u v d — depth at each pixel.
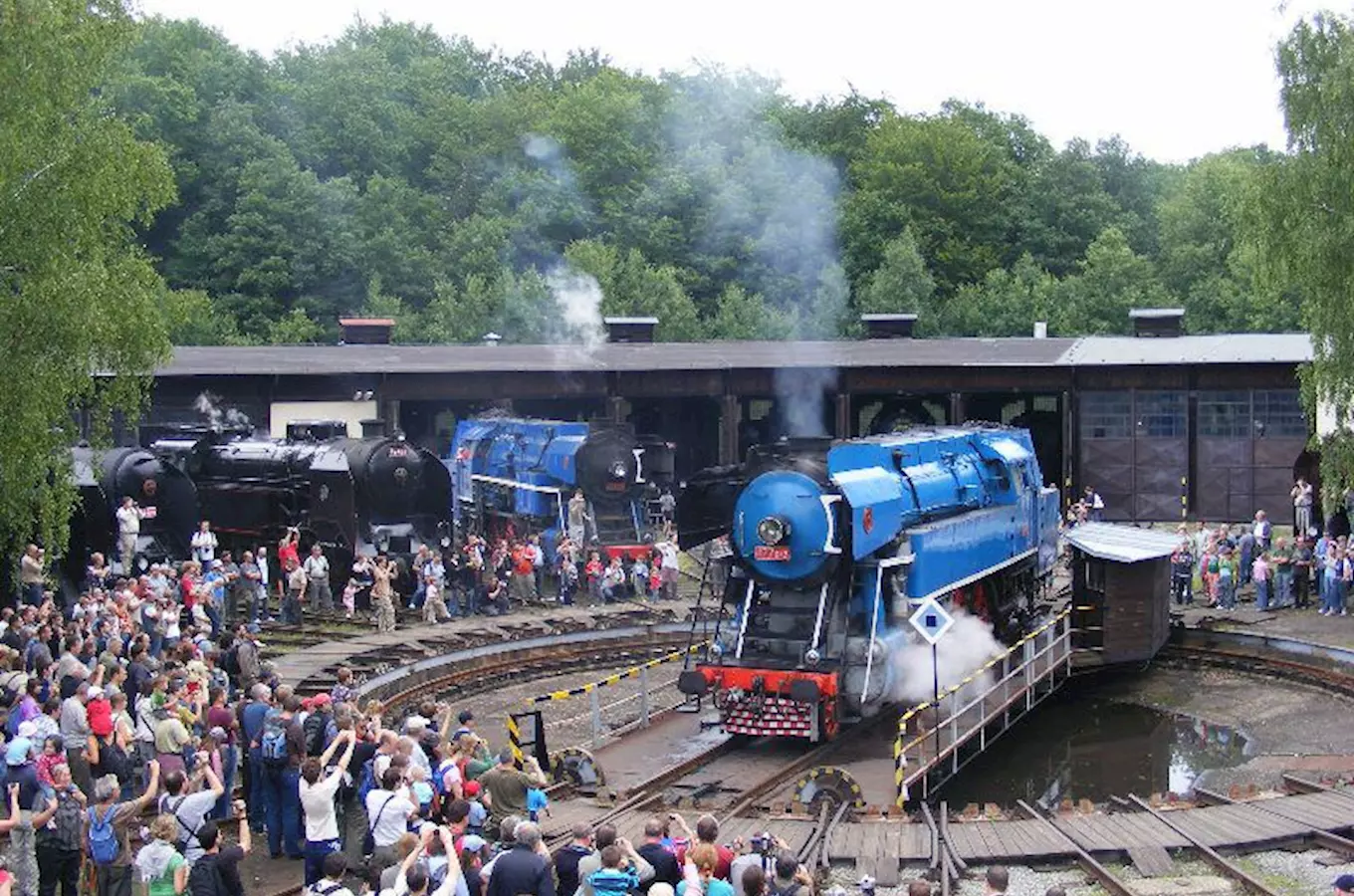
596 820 18.67
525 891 12.27
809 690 22.05
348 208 84.25
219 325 73.88
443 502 36.75
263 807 17.77
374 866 13.60
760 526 22.69
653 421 53.44
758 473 23.64
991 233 90.75
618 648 33.03
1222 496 45.56
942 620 21.27
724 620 25.02
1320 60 30.95
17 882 13.89
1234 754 25.20
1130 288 76.50
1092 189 92.81
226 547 38.34
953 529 25.52
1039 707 28.97
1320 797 19.81
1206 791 20.27
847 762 22.23
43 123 23.22
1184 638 32.50
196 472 38.47
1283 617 32.91
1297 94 30.98
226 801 18.14
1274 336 48.06
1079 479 46.62
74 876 14.71
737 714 22.83
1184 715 28.08
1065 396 47.16
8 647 18.61
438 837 12.42
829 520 22.31
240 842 15.49
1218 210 85.31
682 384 47.88
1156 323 50.03
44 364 22.86
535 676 31.11
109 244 26.42
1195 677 30.94
